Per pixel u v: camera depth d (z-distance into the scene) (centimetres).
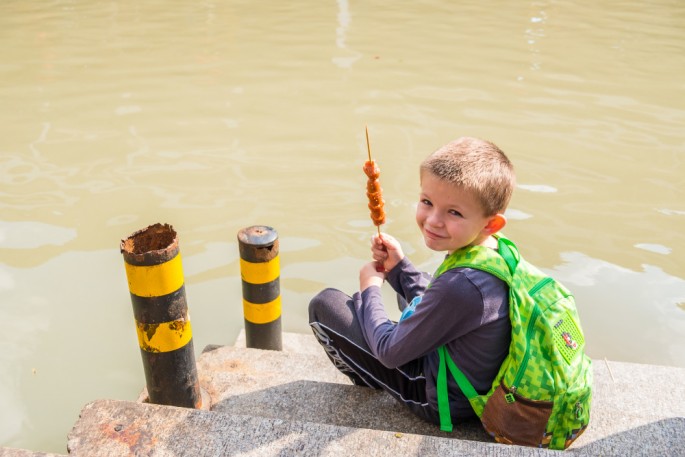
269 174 671
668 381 346
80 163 688
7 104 843
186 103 853
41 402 406
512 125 795
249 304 392
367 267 293
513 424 245
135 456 236
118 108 835
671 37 1195
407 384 282
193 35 1161
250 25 1230
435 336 241
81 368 431
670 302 496
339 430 243
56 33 1166
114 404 254
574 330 245
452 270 238
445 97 881
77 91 891
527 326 237
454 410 263
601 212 610
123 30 1191
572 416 245
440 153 236
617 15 1345
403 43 1123
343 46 1102
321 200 623
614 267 534
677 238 574
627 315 482
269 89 905
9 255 535
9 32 1166
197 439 241
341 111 831
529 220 594
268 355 357
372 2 1419
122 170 675
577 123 805
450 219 235
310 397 312
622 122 811
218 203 616
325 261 537
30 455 237
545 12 1358
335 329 291
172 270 277
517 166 690
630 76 981
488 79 955
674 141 760
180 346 292
